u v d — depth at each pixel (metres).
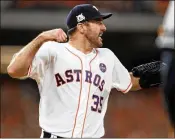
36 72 12.26
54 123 12.09
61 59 12.26
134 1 36.12
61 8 36.03
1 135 40.62
